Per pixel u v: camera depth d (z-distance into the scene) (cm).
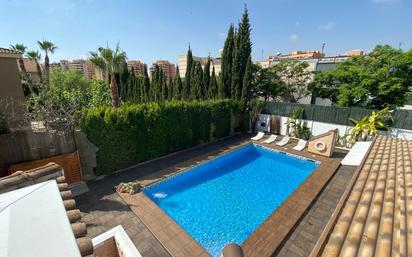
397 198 389
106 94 1588
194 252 578
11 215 243
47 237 210
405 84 1569
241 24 1894
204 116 1570
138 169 1123
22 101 1348
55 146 895
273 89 2270
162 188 1015
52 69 2334
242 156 1476
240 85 1986
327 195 866
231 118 1872
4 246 194
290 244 607
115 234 634
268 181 1102
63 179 448
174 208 861
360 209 361
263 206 884
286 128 1867
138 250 588
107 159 1035
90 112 962
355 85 1684
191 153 1391
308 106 1736
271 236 627
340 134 1599
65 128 910
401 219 307
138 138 1156
